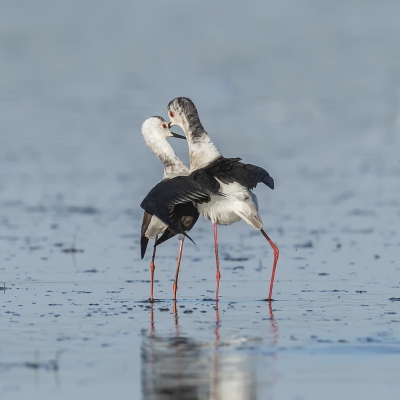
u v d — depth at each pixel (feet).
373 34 172.14
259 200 61.72
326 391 24.89
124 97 107.96
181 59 141.69
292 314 33.65
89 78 122.72
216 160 40.65
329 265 43.16
